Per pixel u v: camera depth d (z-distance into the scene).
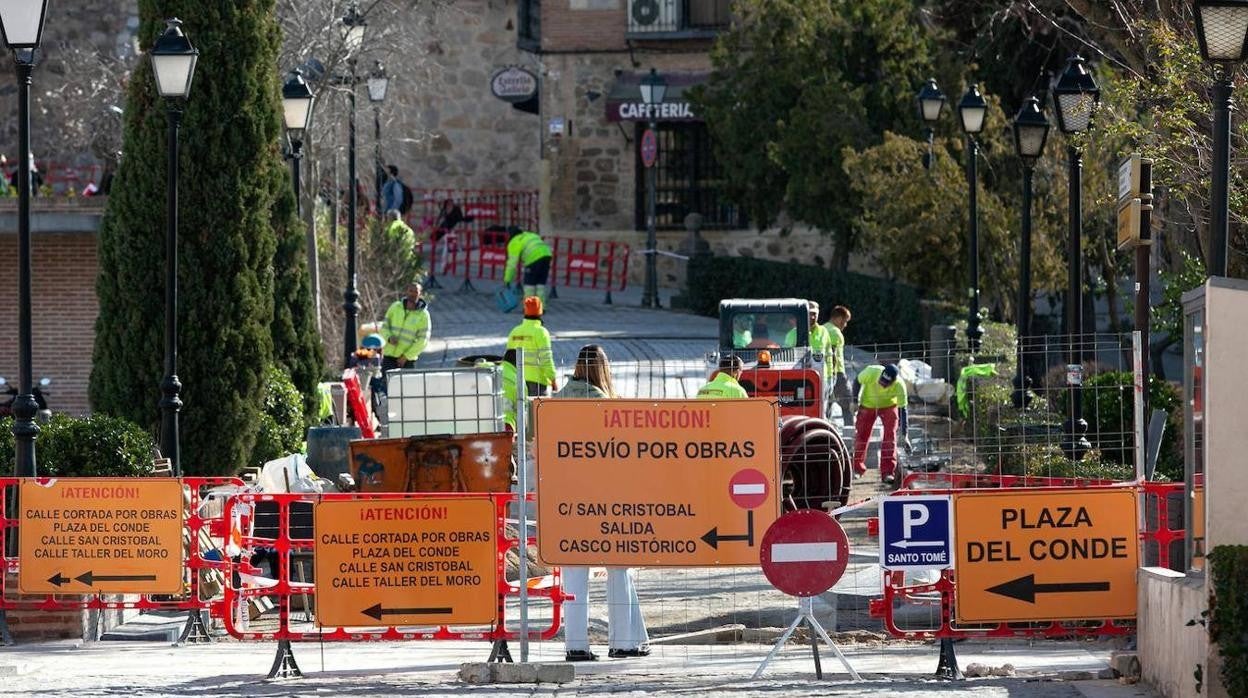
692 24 97.69
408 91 96.69
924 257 67.06
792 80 82.56
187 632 30.16
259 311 42.38
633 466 24.23
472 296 90.81
